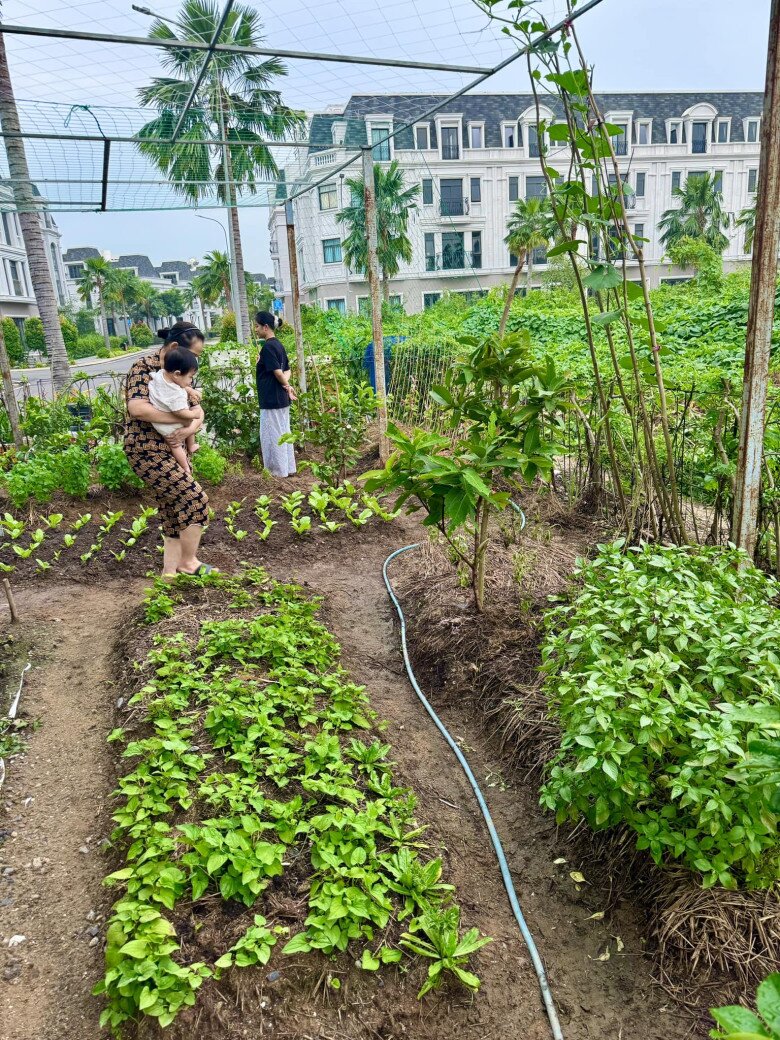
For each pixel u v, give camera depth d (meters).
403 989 2.35
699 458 5.19
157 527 6.62
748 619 2.72
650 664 2.59
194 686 3.56
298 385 10.30
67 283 92.81
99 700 3.95
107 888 2.71
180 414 4.83
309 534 6.62
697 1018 2.29
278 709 3.59
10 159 7.70
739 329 15.77
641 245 4.07
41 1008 2.30
